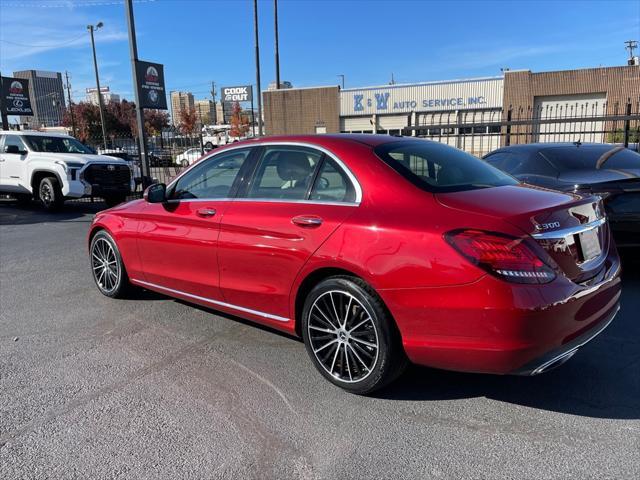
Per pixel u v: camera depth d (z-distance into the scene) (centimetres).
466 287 275
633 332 428
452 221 288
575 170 574
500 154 694
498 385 346
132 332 453
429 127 1189
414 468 261
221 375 368
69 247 839
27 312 509
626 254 536
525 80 3631
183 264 441
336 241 324
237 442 286
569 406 318
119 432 297
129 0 1289
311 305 344
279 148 390
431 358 297
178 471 262
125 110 6794
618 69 3394
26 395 342
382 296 304
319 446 281
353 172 338
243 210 388
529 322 268
